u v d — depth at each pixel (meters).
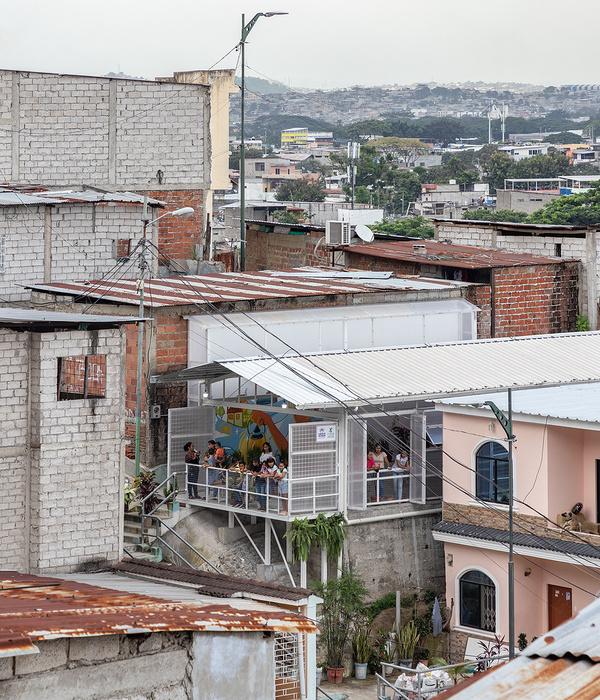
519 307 56.38
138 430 40.31
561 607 38.38
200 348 43.62
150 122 66.31
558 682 8.70
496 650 37.47
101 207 54.81
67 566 29.64
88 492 29.88
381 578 39.66
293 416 41.25
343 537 37.97
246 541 39.75
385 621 39.09
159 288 47.91
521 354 46.16
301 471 38.00
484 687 8.83
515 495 38.41
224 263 66.69
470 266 55.34
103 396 31.02
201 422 41.19
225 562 38.50
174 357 43.19
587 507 38.66
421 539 40.72
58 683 19.30
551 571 38.41
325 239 65.50
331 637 36.91
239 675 21.45
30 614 19.41
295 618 22.02
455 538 39.09
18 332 28.88
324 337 47.09
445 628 39.72
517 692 8.66
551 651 9.08
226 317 44.25
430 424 42.34
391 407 40.97
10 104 63.12
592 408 38.25
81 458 29.72
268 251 70.69
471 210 189.38
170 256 66.62
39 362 28.94
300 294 47.75
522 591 38.34
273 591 28.28
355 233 66.56
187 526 39.19
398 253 61.31
